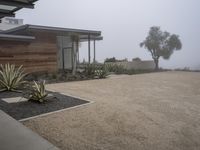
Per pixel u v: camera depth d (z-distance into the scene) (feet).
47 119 16.10
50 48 49.70
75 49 52.13
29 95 21.94
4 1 14.98
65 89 30.55
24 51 45.14
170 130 14.57
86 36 60.80
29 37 44.34
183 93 28.19
